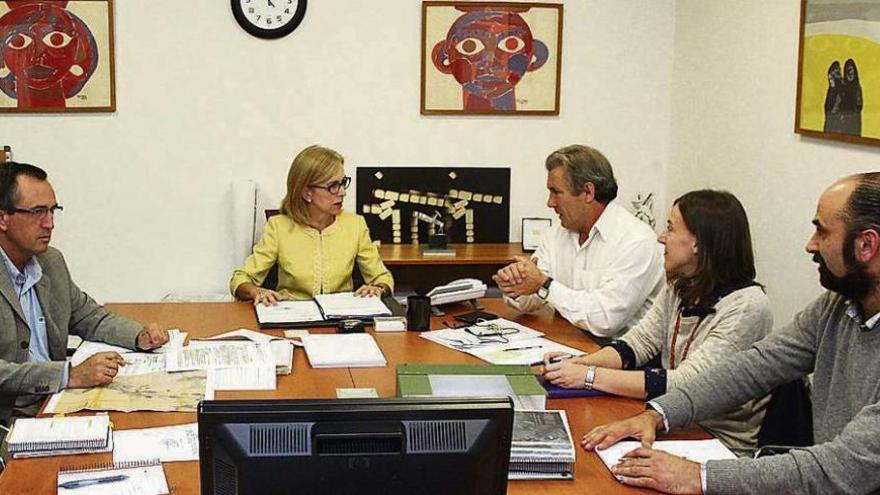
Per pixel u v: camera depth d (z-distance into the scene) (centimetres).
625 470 182
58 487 174
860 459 175
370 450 126
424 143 452
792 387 218
